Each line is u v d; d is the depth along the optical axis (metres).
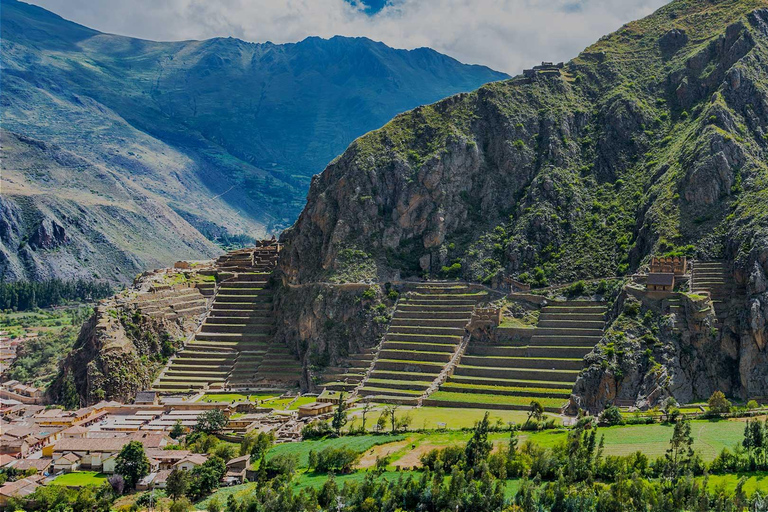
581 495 170.75
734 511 155.75
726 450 186.62
